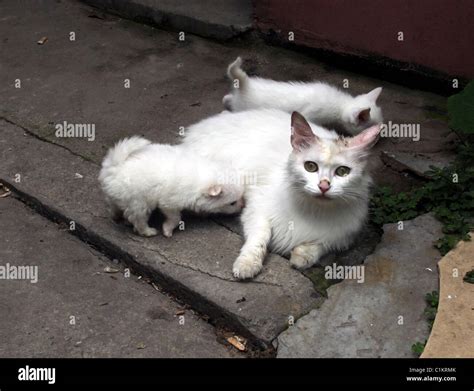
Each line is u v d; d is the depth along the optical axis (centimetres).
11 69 176
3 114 160
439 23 157
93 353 112
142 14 194
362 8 165
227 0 194
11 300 120
